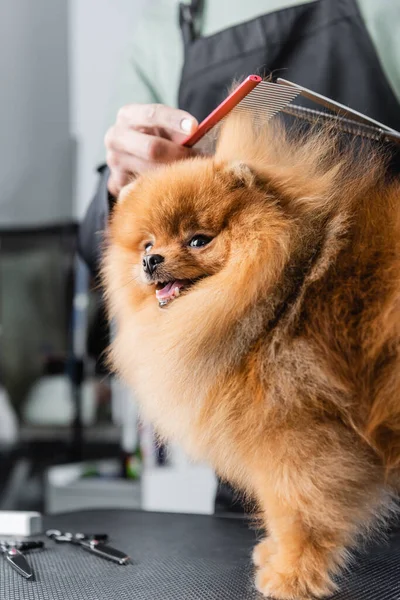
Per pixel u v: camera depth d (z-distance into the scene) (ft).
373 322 2.80
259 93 3.30
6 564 3.57
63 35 10.54
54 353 8.89
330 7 5.16
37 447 8.89
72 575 3.34
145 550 3.89
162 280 3.30
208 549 3.89
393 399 2.75
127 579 3.27
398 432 2.82
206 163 3.51
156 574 3.35
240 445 3.00
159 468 8.41
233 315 3.02
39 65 10.47
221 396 3.01
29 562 3.60
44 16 10.43
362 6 5.15
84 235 5.31
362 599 2.92
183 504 8.27
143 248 3.56
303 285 2.96
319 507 2.87
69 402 8.88
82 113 10.56
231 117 3.51
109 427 8.92
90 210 5.12
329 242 3.01
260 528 3.72
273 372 2.88
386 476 2.93
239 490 3.75
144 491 8.36
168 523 4.67
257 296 2.99
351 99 5.06
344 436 2.84
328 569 3.02
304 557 2.97
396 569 3.37
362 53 5.09
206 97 5.38
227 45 5.34
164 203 3.37
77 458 8.89
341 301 2.88
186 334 3.14
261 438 2.90
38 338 8.92
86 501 8.50
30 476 8.76
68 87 10.57
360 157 3.51
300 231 3.07
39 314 8.96
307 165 3.37
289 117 4.12
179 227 3.33
